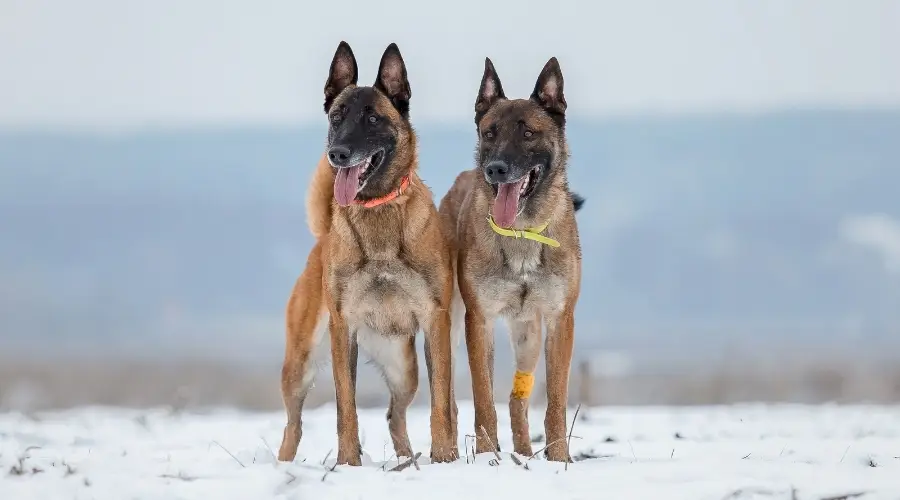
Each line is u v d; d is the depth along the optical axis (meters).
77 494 8.11
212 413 18.31
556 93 11.23
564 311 10.88
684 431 12.98
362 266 10.48
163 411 18.38
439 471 8.89
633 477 8.49
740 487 7.98
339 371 10.48
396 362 11.38
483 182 11.09
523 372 11.66
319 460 11.25
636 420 14.81
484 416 10.91
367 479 8.59
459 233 11.59
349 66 11.32
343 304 10.54
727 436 12.38
